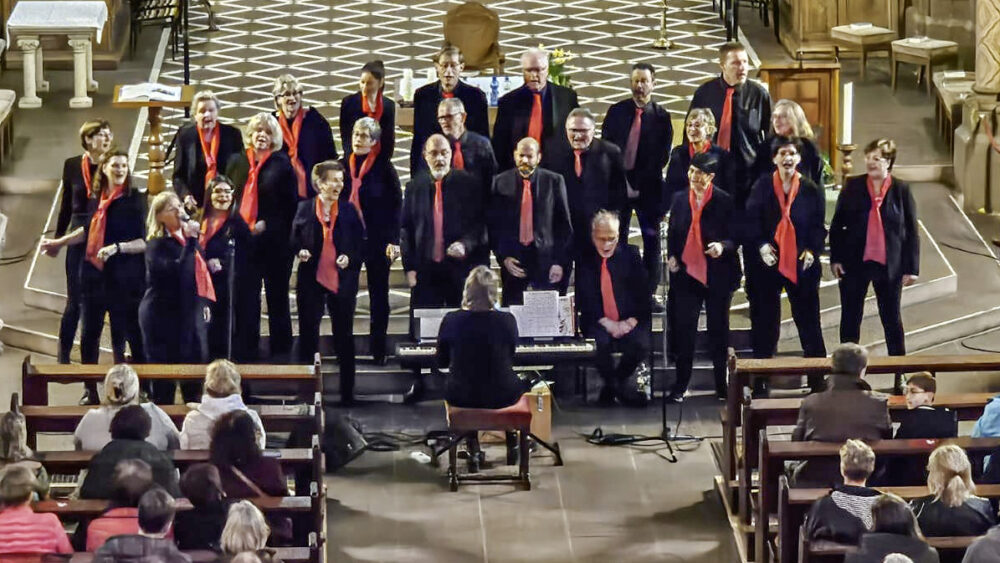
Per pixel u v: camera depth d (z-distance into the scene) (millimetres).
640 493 15391
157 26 26344
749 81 17312
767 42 25953
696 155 16312
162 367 14695
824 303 18297
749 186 17281
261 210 16641
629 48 25641
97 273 16359
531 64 16797
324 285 16469
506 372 15188
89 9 23359
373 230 16969
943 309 18625
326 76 24578
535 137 16938
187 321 15742
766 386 17000
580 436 16375
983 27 20594
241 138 17000
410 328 16844
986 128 20547
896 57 23906
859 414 13633
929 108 23375
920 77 24203
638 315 16625
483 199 16625
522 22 26891
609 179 16703
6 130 21656
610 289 16562
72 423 14164
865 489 12359
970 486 12312
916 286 18734
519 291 16781
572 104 17016
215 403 13672
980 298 18859
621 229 17188
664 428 16188
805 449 13531
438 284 16703
